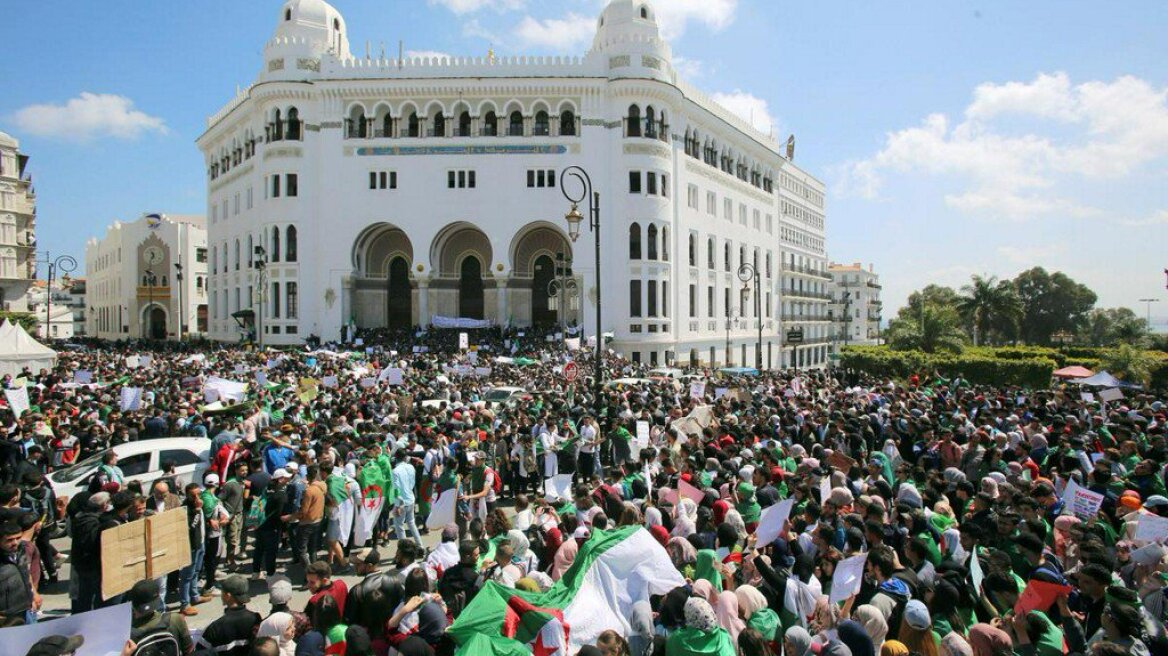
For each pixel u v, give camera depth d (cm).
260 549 1308
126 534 962
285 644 748
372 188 5762
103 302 10756
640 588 863
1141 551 848
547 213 5728
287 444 1577
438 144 5738
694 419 1980
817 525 962
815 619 793
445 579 904
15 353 3200
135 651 717
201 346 6053
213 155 7400
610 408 2095
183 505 1315
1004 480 1221
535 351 4959
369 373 3466
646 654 773
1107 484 1184
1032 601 739
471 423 2009
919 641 702
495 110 5775
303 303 5728
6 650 669
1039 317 11269
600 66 5741
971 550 920
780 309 8850
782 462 1414
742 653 659
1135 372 4191
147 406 2173
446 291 6141
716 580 855
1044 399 2427
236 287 6644
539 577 938
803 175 10031
